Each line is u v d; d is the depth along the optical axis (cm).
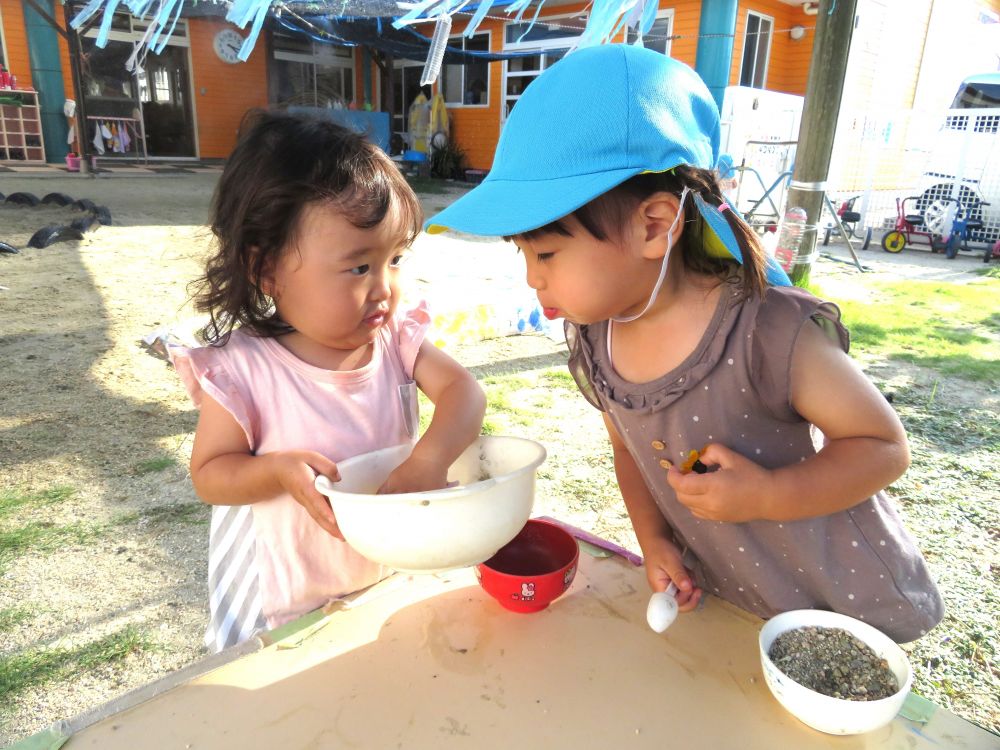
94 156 1413
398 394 122
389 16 829
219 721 82
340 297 96
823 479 86
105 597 208
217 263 104
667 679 90
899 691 79
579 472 288
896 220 922
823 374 89
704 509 88
